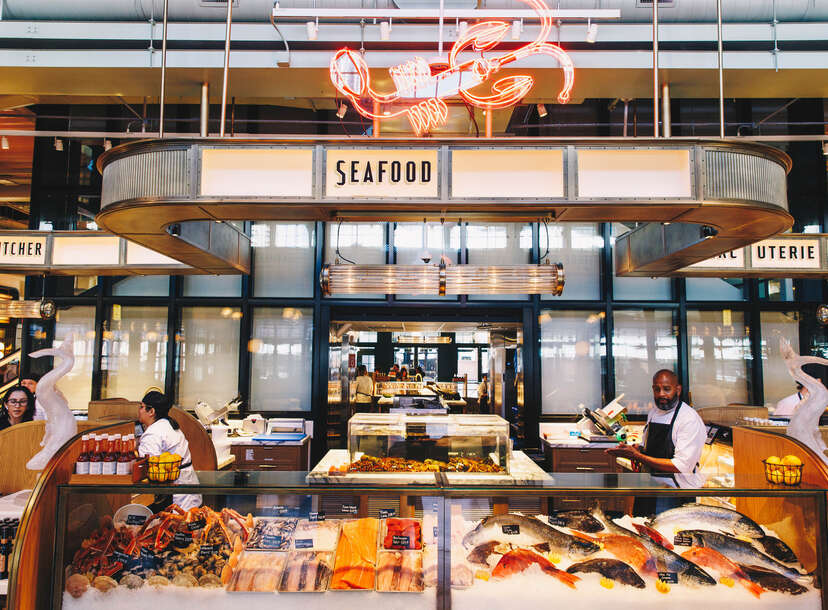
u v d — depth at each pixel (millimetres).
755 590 2359
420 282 4656
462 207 3314
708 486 2494
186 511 2449
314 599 2350
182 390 6629
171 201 3195
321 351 6621
